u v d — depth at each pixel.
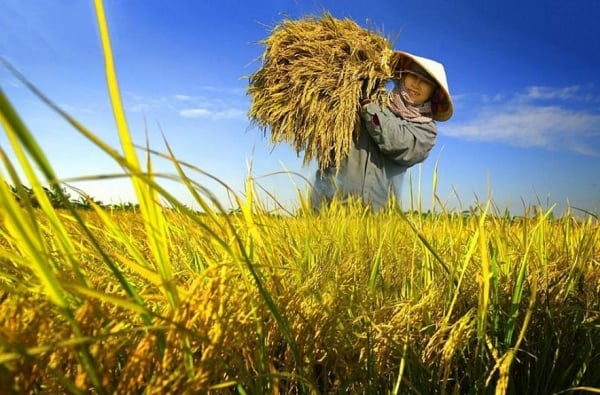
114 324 0.61
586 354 0.90
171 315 0.53
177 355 0.54
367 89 5.08
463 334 0.85
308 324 0.79
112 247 1.18
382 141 5.02
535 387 0.86
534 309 0.99
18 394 0.39
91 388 0.52
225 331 0.60
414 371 0.83
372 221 1.98
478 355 0.84
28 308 0.51
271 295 0.82
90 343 0.50
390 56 5.27
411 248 1.60
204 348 0.57
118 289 0.75
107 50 0.44
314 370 0.84
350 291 1.11
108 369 0.50
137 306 0.46
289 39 5.38
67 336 0.50
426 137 5.27
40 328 0.51
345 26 5.51
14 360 0.44
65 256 0.51
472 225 1.36
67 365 0.52
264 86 5.45
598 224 1.36
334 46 5.30
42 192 0.51
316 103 5.04
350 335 0.91
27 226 0.40
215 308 0.59
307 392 0.71
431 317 1.02
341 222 2.03
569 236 1.57
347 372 0.78
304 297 0.94
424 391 0.79
